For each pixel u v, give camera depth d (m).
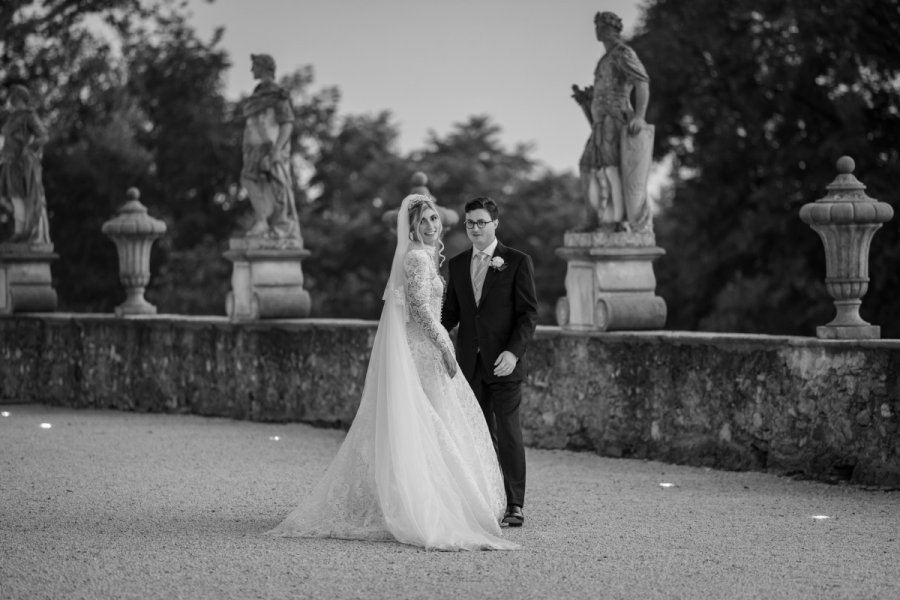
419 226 8.55
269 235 15.39
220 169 43.19
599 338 12.19
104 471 10.94
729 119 29.38
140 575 7.03
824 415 10.35
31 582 6.89
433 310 8.48
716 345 11.20
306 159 51.28
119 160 40.94
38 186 18.53
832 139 26.92
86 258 40.47
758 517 8.76
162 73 42.62
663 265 35.91
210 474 10.79
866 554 7.54
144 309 17.16
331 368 14.59
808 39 27.38
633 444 11.93
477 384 8.72
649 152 12.44
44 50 30.45
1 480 10.42
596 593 6.62
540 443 12.66
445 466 8.11
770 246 29.70
